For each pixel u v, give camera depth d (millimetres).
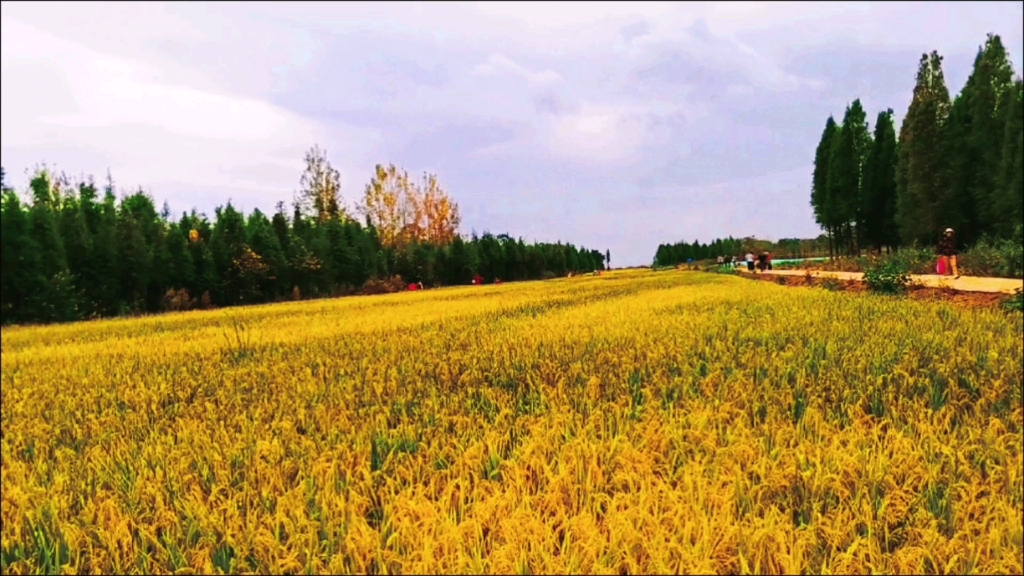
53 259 34250
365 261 63062
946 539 2787
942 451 3594
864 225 62219
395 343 9766
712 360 6609
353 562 2748
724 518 2867
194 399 6617
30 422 5793
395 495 3354
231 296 47875
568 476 3359
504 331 10312
